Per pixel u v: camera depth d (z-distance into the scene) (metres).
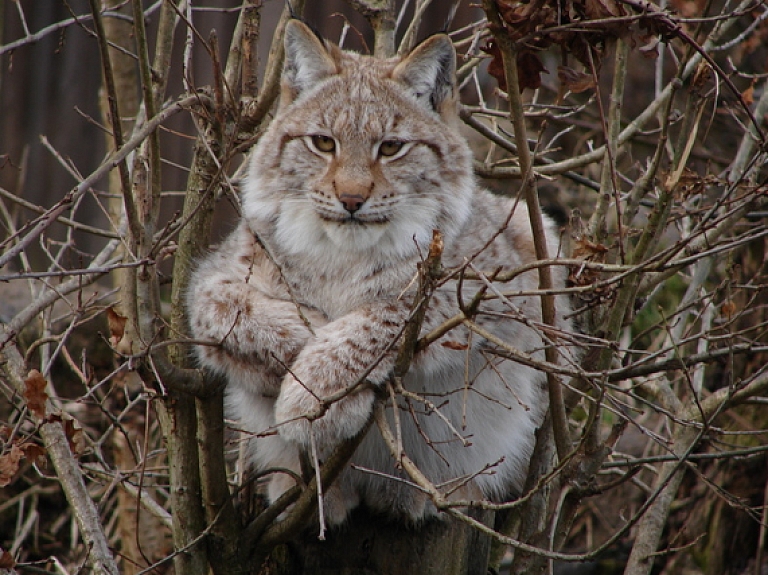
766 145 7.55
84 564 7.78
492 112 10.09
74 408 13.50
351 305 8.88
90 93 18.64
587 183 10.53
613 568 14.39
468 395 9.01
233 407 10.04
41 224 6.95
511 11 6.58
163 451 9.84
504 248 9.19
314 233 8.84
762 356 12.76
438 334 6.52
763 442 13.59
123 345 9.95
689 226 10.23
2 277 6.70
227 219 15.32
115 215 12.70
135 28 7.30
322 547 8.81
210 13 16.72
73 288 9.55
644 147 17.03
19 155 18.45
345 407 8.07
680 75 7.66
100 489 13.11
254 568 8.45
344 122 8.73
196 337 8.60
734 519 13.84
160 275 9.13
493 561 9.94
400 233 8.80
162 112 7.44
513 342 9.06
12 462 7.55
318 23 16.61
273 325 8.46
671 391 10.34
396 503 8.86
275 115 9.73
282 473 9.03
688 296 10.42
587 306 8.47
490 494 9.77
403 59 9.03
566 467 7.91
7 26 18.52
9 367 8.84
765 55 15.59
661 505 9.60
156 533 12.47
